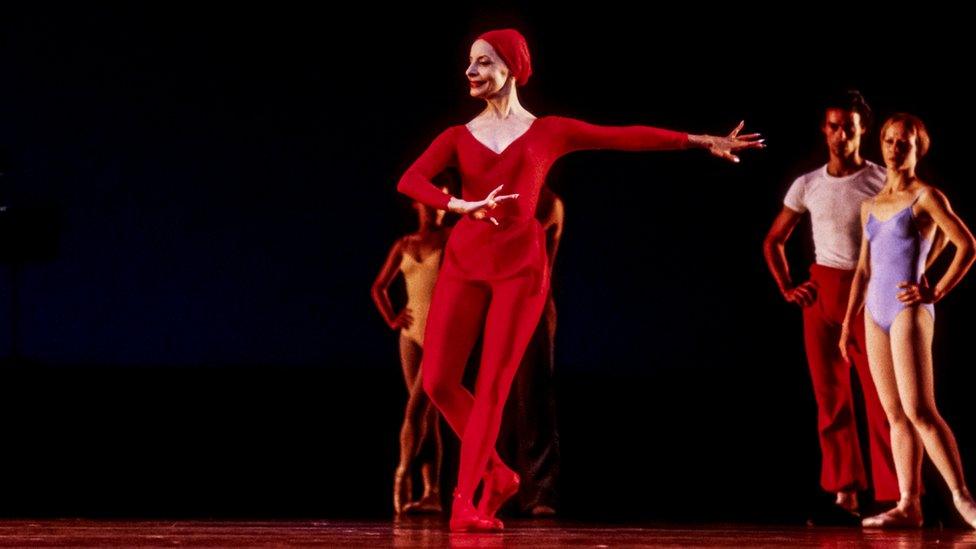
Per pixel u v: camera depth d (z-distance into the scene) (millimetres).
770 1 15094
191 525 6949
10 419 13688
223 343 15547
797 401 14547
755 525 8031
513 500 10195
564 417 13977
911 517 7930
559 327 15422
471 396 6867
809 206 9367
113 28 15320
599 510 10523
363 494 12078
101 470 12664
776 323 15305
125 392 14547
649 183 15445
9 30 15109
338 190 15688
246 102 15562
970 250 7816
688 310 15438
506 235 6672
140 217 15406
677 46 15375
